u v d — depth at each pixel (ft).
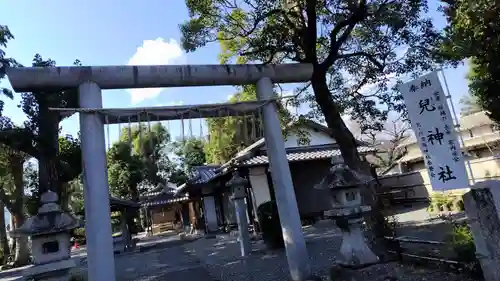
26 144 43.70
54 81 19.51
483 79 19.93
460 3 18.56
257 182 55.72
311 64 24.62
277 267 30.22
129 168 98.94
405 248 23.00
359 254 22.24
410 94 18.10
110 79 20.44
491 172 46.26
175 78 21.67
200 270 34.71
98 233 19.11
